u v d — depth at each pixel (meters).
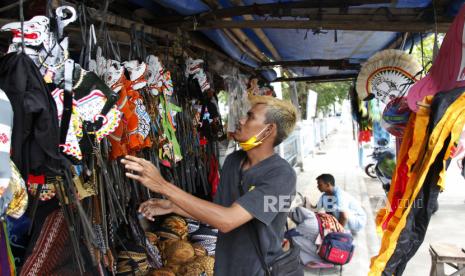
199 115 3.41
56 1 1.75
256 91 5.18
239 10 2.64
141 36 2.43
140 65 2.00
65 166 1.39
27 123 1.28
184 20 2.74
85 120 1.50
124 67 1.92
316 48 4.96
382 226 2.09
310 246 3.97
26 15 1.94
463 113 1.59
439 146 1.62
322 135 16.58
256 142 1.68
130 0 2.60
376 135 5.68
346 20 2.77
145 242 2.80
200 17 2.73
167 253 3.05
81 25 1.81
